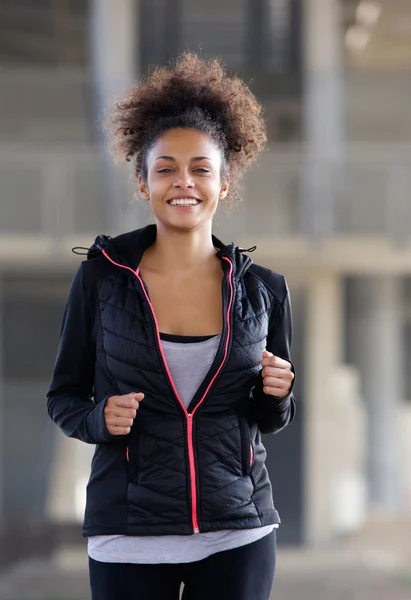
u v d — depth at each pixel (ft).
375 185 71.46
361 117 71.56
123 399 14.40
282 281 16.24
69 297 15.81
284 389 15.11
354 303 73.61
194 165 15.58
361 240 71.51
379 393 73.20
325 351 73.15
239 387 15.19
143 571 15.15
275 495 66.74
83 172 70.44
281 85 71.10
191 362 15.19
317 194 71.10
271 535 15.62
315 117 71.10
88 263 15.78
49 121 70.85
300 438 68.74
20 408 68.74
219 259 16.01
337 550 64.64
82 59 70.85
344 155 71.31
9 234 70.64
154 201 15.65
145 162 16.05
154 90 16.22
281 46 71.31
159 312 15.57
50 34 70.85
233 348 15.19
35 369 71.56
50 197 70.59
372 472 70.18
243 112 16.38
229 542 15.15
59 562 61.77
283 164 71.00
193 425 15.01
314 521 66.39
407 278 73.26
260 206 70.95
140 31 71.05
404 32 71.36
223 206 17.04
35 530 63.67
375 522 67.46
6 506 65.05
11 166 70.59
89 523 15.20
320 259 71.82
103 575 15.26
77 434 15.15
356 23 71.31
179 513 14.90
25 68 70.85
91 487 15.31
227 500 14.99
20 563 61.52
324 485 67.51
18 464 66.23
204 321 15.56
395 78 71.46
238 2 71.10
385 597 58.08
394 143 71.46
